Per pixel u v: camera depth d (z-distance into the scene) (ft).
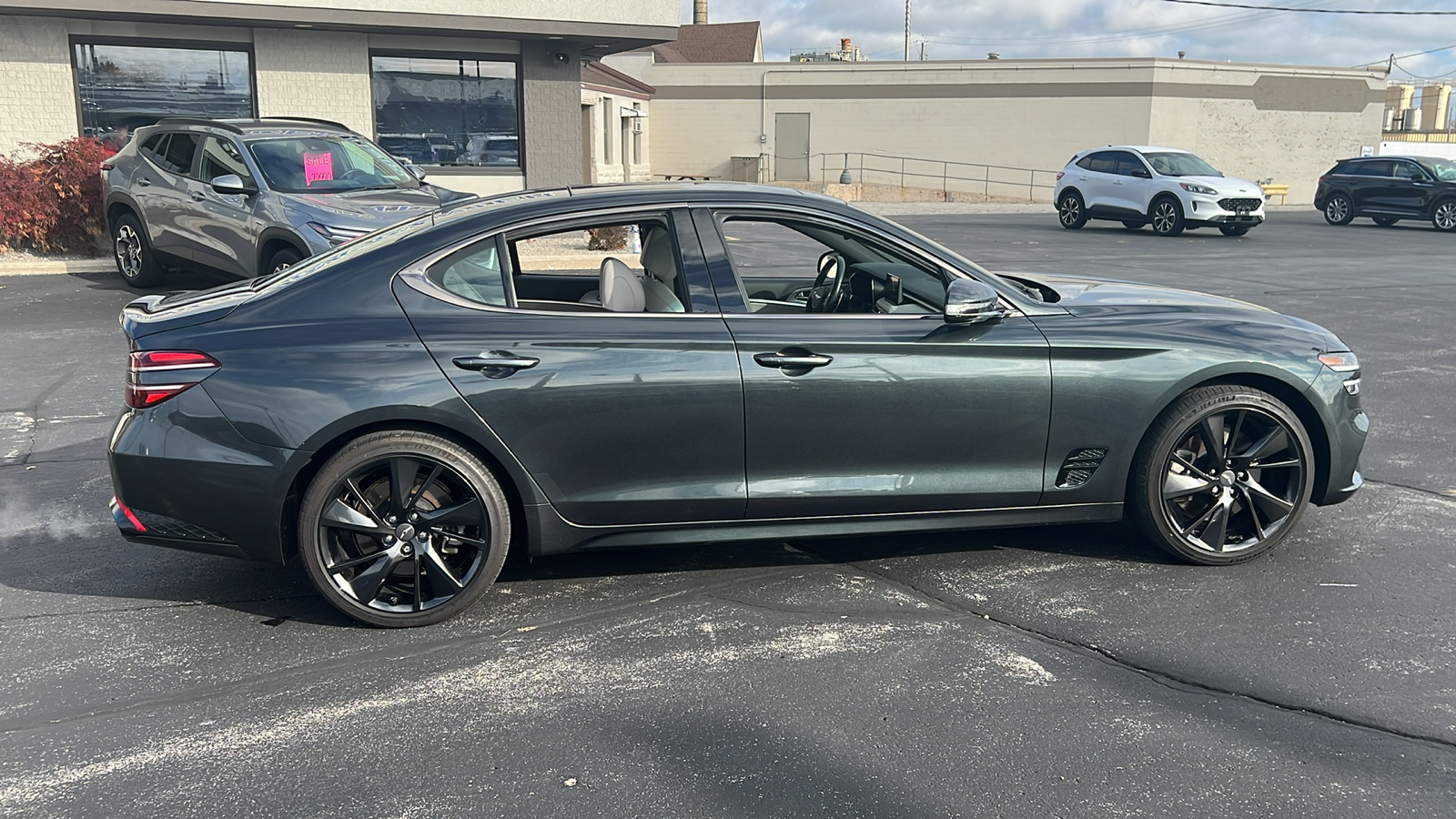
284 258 31.45
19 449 20.51
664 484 13.19
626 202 13.34
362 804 9.46
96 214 43.86
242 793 9.65
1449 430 21.66
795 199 13.64
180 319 12.78
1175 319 14.52
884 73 126.00
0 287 39.24
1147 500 14.33
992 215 94.73
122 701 11.32
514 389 12.55
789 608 13.52
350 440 12.55
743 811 9.30
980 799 9.46
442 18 51.52
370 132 54.60
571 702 11.23
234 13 48.16
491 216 13.21
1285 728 10.60
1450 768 9.90
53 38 48.49
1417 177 77.66
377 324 12.57
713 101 131.23
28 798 9.58
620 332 12.84
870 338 13.24
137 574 14.80
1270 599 13.64
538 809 9.36
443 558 13.19
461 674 11.87
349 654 12.39
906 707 11.04
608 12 54.29
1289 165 125.90
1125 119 118.21
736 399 12.99
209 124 34.99
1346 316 35.63
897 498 13.70
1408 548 15.37
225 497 12.44
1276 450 14.52
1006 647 12.38
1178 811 9.27
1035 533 16.11
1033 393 13.70
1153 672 11.76
